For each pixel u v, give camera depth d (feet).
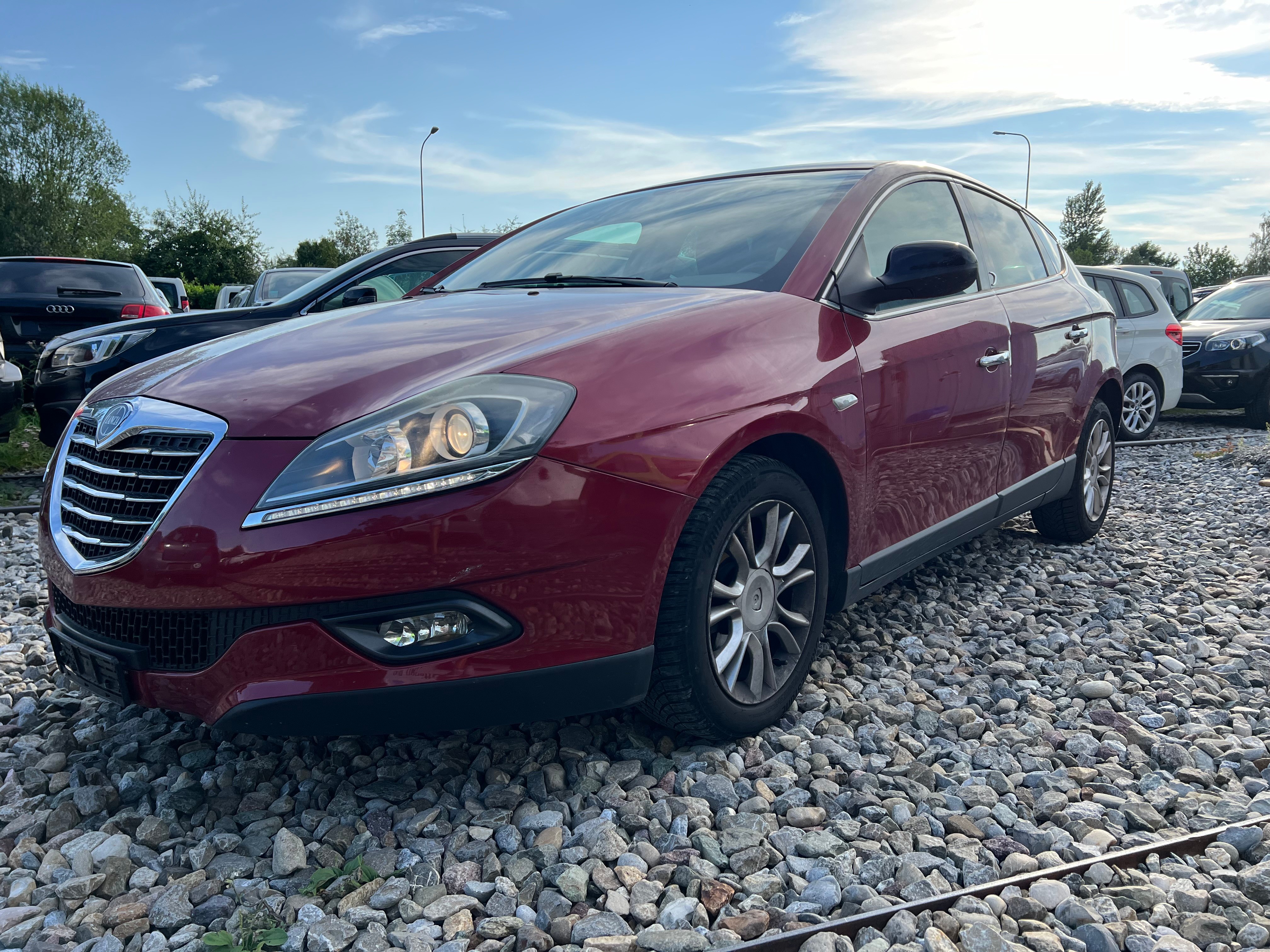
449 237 19.62
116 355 18.89
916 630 11.06
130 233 189.88
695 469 6.98
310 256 194.90
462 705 6.41
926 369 9.62
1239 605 11.98
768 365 7.81
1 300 26.53
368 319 8.64
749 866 6.26
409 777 7.52
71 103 181.57
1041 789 7.38
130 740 8.36
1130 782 7.44
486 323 7.97
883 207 10.21
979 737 8.36
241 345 8.18
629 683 6.89
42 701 9.29
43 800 7.36
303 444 6.33
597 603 6.64
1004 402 11.39
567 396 6.61
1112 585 12.80
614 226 11.15
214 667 6.39
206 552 6.23
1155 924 5.63
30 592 13.01
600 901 5.95
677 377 7.16
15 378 22.16
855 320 8.99
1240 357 34.42
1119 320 30.14
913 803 7.18
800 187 10.56
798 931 5.42
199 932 5.66
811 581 8.46
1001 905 5.76
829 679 9.46
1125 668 9.89
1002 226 13.01
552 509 6.39
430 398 6.48
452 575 6.21
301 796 7.26
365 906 5.85
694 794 7.17
